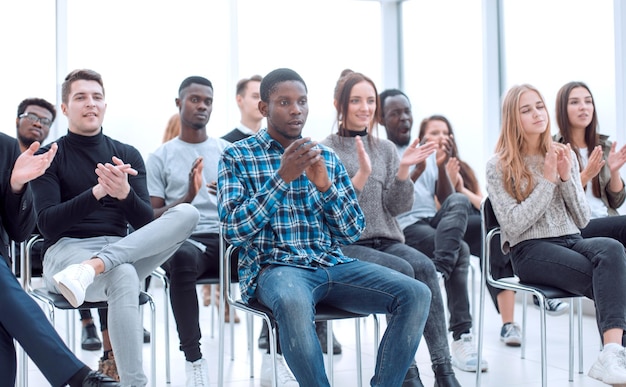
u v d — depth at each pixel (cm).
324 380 207
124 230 273
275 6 529
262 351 353
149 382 291
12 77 468
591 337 376
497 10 502
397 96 390
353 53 557
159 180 342
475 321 392
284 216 232
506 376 298
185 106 346
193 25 513
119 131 498
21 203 223
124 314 228
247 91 398
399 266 253
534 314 443
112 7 493
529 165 281
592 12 430
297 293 210
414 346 221
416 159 277
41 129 383
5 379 207
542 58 468
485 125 502
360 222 241
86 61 488
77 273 220
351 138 293
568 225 274
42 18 475
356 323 239
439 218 339
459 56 526
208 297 477
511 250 278
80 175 269
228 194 229
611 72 420
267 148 240
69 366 204
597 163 294
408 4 567
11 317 205
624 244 296
